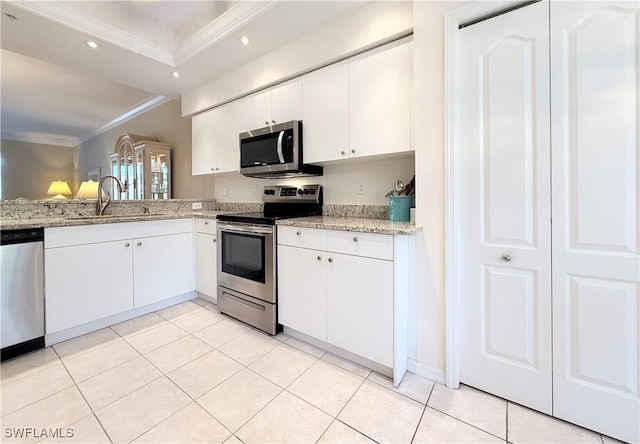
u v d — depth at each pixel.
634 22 1.14
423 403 1.46
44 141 6.99
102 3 2.19
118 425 1.32
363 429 1.30
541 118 1.33
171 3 2.29
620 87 1.17
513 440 1.24
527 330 1.40
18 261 1.87
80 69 2.74
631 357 1.19
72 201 2.50
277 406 1.44
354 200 2.44
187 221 2.88
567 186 1.29
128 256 2.42
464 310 1.56
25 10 1.87
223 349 1.99
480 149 1.48
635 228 1.17
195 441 1.24
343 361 1.84
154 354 1.92
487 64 1.45
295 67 2.28
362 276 1.70
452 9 1.51
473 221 1.51
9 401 1.47
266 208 3.01
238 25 2.13
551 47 1.30
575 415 1.31
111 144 5.79
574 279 1.29
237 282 2.43
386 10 1.82
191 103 3.24
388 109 1.88
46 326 1.99
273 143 2.44
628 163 1.17
